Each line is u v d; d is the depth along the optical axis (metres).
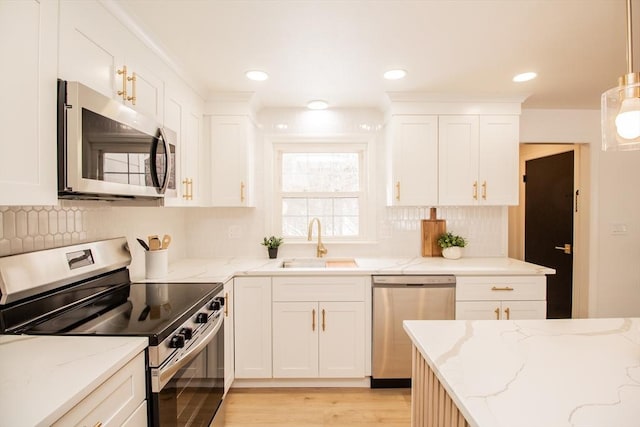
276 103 2.84
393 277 2.33
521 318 2.35
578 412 0.71
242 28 1.65
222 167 2.61
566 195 3.35
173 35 1.71
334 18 1.57
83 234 1.68
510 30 1.68
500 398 0.76
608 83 2.39
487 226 2.98
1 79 0.89
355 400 2.23
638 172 3.08
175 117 2.06
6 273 1.19
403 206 2.88
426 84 2.41
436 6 1.47
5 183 0.90
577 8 1.49
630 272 3.08
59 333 1.17
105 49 1.36
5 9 0.90
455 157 2.64
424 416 1.11
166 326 1.24
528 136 3.02
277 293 2.33
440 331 1.19
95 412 0.88
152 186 1.55
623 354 1.00
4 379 0.85
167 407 1.21
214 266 2.50
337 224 3.09
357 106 2.92
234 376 2.33
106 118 1.24
